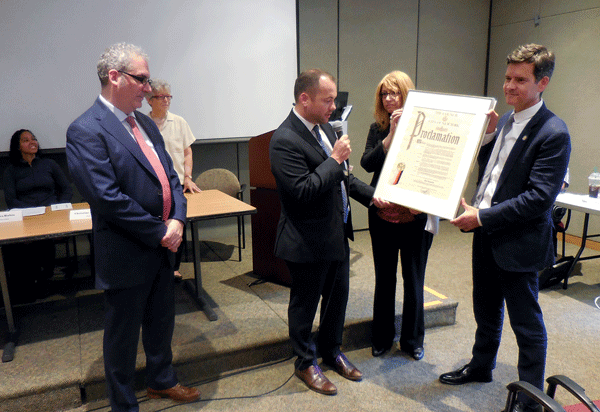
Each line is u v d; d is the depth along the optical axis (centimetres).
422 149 185
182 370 218
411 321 232
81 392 201
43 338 233
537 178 164
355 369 220
